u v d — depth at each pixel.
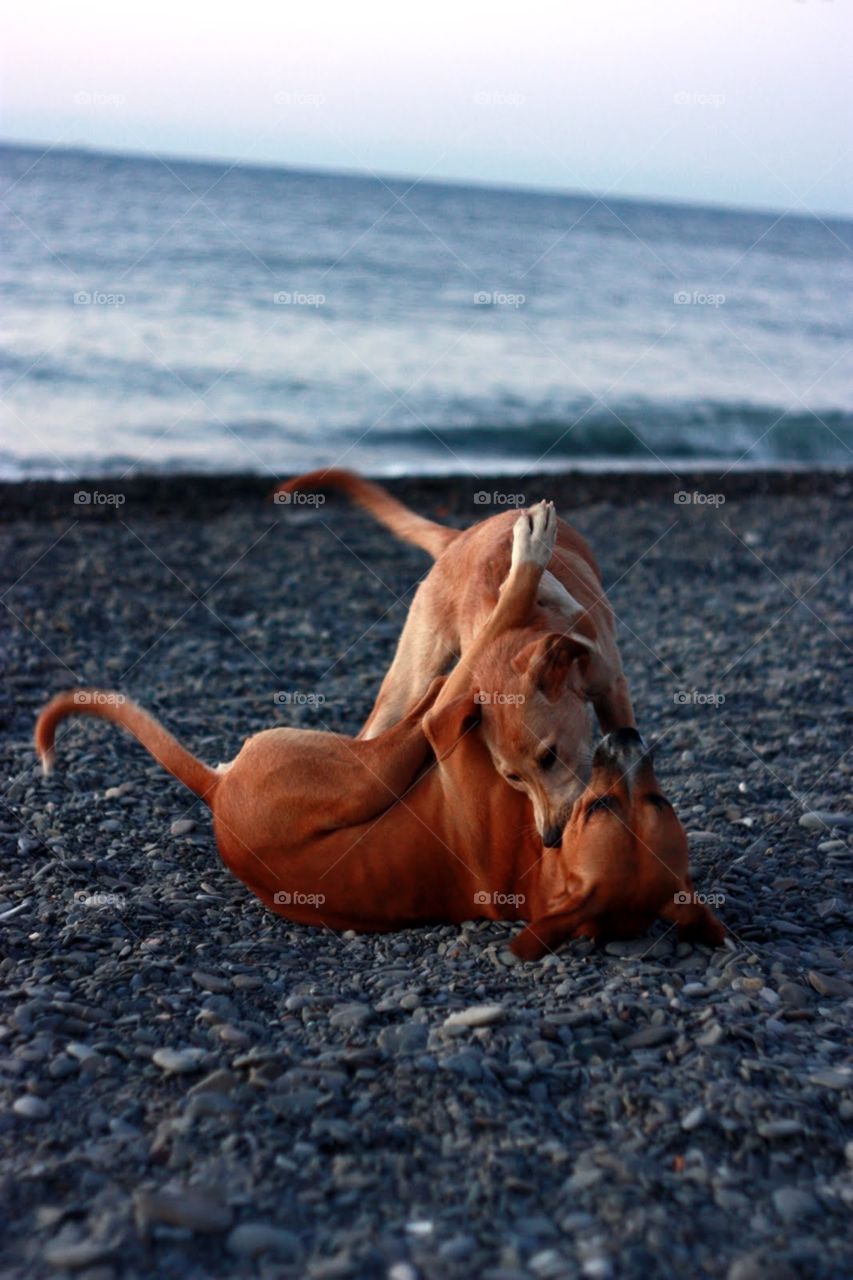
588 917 3.88
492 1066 3.24
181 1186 2.73
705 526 12.44
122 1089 3.17
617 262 36.25
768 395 21.08
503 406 18.81
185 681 7.54
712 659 8.02
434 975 3.87
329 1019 3.58
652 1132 2.98
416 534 6.12
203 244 29.67
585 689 4.52
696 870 4.71
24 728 6.59
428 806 4.25
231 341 20.53
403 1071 3.23
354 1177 2.79
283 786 4.34
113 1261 2.49
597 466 15.99
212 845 5.14
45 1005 3.57
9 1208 2.67
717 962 3.87
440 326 23.88
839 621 8.95
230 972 3.93
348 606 9.52
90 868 4.78
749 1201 2.74
